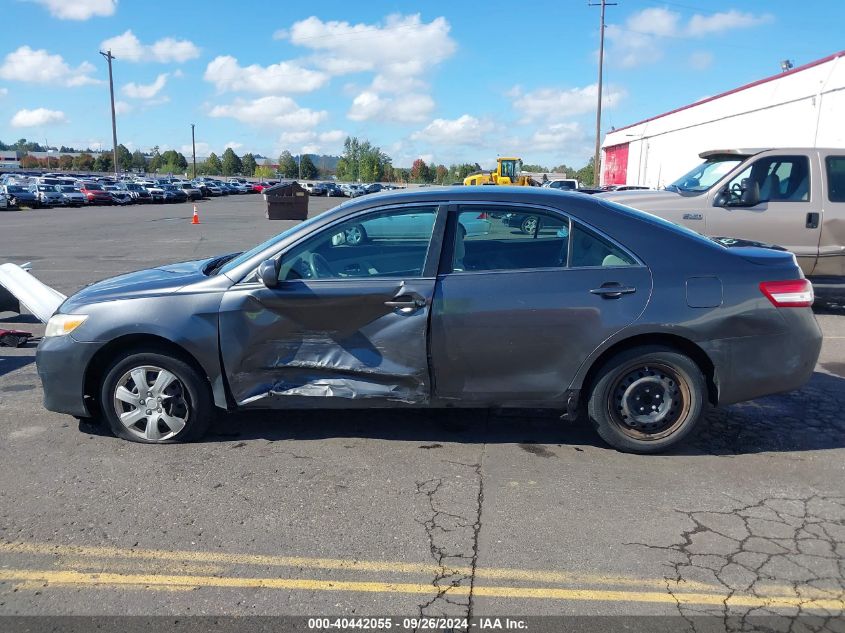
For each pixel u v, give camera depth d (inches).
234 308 163.9
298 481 155.0
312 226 167.6
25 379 234.4
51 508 142.9
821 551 127.2
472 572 120.4
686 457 169.0
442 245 164.4
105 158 5334.6
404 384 165.6
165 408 171.9
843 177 333.4
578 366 163.3
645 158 1635.1
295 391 167.0
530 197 167.2
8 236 853.2
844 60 756.6
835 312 356.8
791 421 193.6
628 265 163.8
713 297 161.6
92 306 168.7
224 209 1733.5
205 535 132.4
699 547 128.4
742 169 335.3
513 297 160.6
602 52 1700.3
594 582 117.6
